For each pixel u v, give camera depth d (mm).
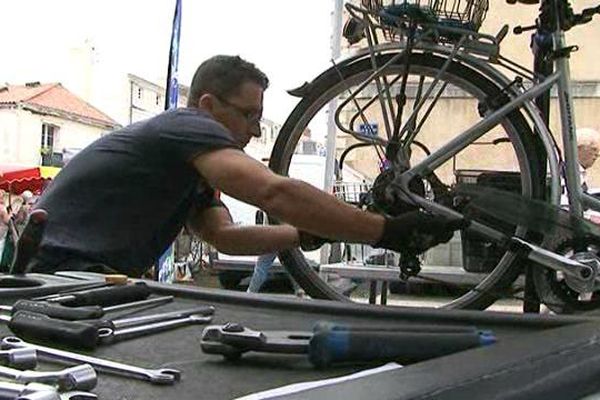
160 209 1717
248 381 655
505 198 1979
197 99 1976
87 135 21406
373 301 2326
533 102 2037
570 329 686
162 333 868
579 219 1979
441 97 2225
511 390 488
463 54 2055
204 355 753
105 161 1722
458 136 2045
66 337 757
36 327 767
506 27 2062
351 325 790
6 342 692
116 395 601
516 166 2207
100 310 892
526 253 1958
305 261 2203
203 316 958
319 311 992
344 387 476
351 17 2143
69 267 1573
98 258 1616
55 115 20516
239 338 727
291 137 2160
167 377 638
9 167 10242
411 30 2027
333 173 2643
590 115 5242
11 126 19656
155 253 1747
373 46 2074
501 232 1991
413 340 701
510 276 2027
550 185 2010
